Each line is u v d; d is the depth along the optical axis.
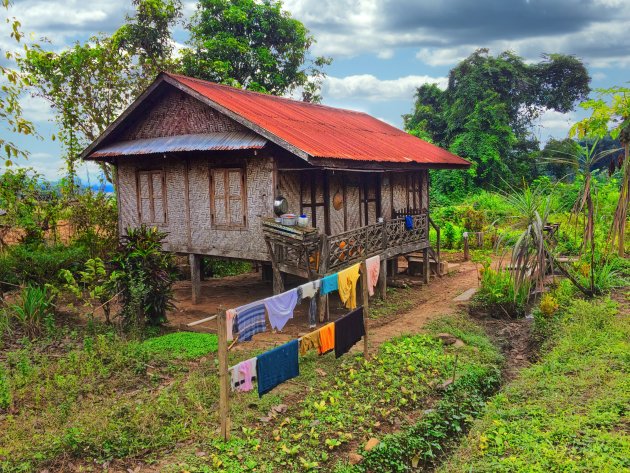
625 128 11.80
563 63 38.25
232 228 13.72
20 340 11.02
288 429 7.53
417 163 15.49
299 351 8.05
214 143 12.94
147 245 12.00
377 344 10.95
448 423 8.04
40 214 17.53
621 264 14.65
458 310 13.48
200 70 25.03
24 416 7.69
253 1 27.08
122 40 23.11
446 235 24.34
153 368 9.60
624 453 5.84
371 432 7.53
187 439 7.24
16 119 10.89
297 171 13.78
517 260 13.02
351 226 15.84
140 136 15.63
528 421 7.08
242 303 14.60
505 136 34.97
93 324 11.77
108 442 7.03
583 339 9.82
